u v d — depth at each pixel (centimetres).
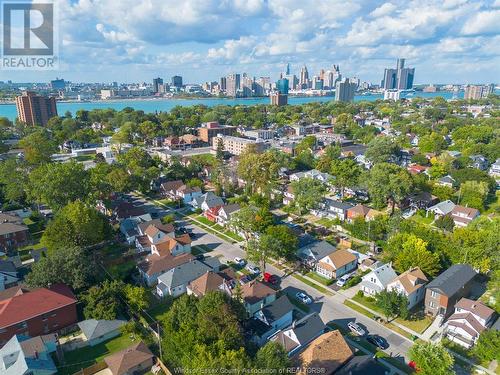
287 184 12069
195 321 4425
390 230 7712
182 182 12000
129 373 4419
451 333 5128
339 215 9388
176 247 7556
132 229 8531
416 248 6481
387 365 4619
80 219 7150
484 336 4647
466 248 6544
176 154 16025
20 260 7275
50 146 13338
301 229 8800
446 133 19800
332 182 11062
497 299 5416
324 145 18300
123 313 5606
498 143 15000
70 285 5856
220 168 12462
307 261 7144
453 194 10162
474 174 10950
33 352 4544
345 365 4397
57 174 8519
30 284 5747
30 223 9331
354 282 6538
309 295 6234
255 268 7025
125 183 10538
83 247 7188
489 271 6531
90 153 17162
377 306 5809
